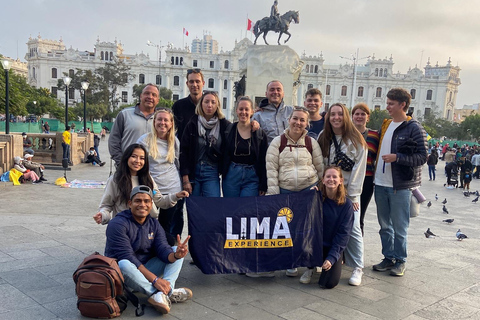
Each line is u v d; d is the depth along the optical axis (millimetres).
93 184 11078
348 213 4039
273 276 4238
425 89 86375
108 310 3033
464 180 15430
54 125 41469
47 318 3039
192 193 4449
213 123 4273
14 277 3848
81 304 3033
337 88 85875
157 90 4555
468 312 3471
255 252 3895
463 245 6070
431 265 4852
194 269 4402
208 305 3428
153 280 3238
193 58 84750
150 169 4078
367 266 4719
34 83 82125
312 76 84750
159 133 4086
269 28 27078
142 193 3375
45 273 3988
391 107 4398
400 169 4289
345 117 4152
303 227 3977
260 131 4266
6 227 5770
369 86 85688
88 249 4848
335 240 3994
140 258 3506
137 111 4570
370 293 3844
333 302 3584
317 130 4984
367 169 4648
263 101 4941
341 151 4242
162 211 4336
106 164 17078
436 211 10641
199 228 3781
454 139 66625
